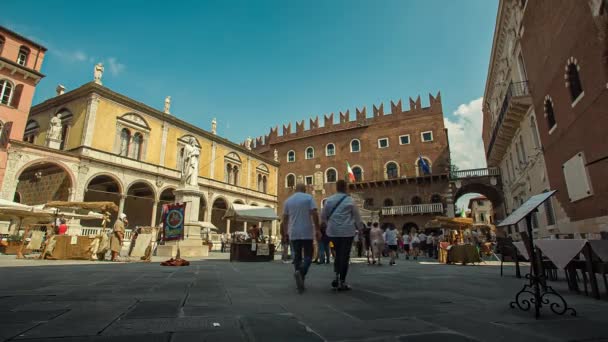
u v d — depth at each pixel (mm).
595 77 10375
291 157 46562
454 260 12734
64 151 23172
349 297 4281
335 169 42375
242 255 12695
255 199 41688
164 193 34031
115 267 8648
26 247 16531
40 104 28734
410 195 36594
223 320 2877
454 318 3121
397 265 12133
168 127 31562
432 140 37594
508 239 7867
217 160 36781
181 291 4535
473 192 34875
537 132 16188
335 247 5102
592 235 11430
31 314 3012
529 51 15961
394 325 2785
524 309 3617
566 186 13320
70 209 21953
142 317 2947
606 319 3211
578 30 11086
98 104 25859
